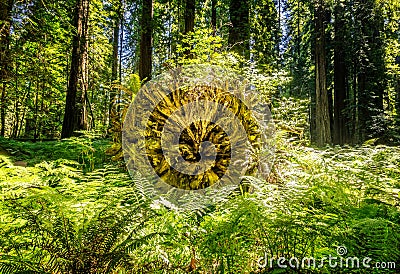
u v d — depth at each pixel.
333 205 2.72
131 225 2.38
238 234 2.23
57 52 10.66
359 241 2.13
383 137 13.02
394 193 3.04
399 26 16.94
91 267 2.02
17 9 7.46
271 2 12.04
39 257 2.22
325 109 14.77
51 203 2.46
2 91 8.23
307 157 3.87
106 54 13.37
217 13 14.88
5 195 2.60
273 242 2.24
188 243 2.40
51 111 12.43
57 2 8.22
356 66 16.83
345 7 15.40
